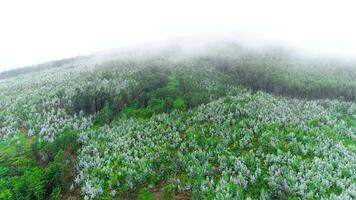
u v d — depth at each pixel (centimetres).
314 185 8744
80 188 9775
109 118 15312
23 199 8988
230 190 8694
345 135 12619
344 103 17200
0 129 14450
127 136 12838
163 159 10956
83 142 12581
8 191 8938
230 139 11981
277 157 10162
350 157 10300
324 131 12381
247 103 16075
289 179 8975
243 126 13050
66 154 11288
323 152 10675
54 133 13700
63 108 16788
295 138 11606
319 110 15575
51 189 9812
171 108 16238
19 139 13588
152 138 12556
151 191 9556
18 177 9838
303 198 8269
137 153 11400
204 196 8600
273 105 15638
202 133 12769
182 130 13550
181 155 10956
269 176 9331
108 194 9394
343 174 9450
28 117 15725
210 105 15988
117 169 10494
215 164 10619
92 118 15562
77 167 10606
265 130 12494
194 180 9569
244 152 11212
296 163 9875
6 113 16425
